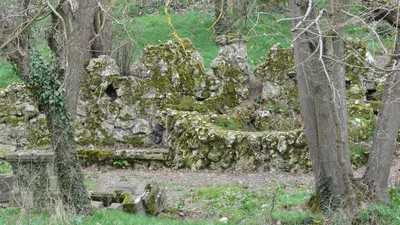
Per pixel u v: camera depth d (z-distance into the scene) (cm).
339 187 1006
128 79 1819
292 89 1761
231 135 1586
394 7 840
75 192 947
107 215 949
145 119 1805
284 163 1520
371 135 1577
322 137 1005
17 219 852
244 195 1227
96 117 1816
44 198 940
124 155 1680
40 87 944
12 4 1148
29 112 1819
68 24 1046
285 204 1109
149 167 1673
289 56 1781
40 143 1806
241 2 1262
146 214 1075
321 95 985
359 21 834
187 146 1639
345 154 1026
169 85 1817
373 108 1681
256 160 1552
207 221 1020
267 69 1806
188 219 1073
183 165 1633
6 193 986
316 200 1035
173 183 1450
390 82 1045
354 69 1725
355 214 952
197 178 1505
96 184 1383
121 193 1082
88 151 1694
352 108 1644
